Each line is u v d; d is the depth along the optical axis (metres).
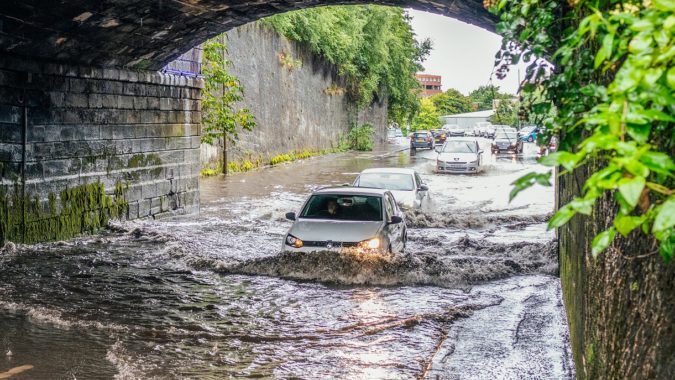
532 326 9.12
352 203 12.88
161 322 9.16
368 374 7.28
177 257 13.64
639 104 2.18
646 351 3.23
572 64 4.28
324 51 47.59
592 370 4.64
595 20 2.36
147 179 19.02
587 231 5.24
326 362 7.66
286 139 41.69
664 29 2.11
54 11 12.96
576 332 6.56
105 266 12.77
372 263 11.70
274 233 17.27
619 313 3.70
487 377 7.14
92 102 16.58
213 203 22.69
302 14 40.88
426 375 7.21
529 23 5.22
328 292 10.92
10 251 13.77
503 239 16.59
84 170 16.38
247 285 11.36
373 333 8.80
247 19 17.62
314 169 35.62
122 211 17.92
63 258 13.38
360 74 56.41
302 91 45.00
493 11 4.91
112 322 9.09
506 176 32.50
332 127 53.16
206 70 27.81
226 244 15.52
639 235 3.42
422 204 19.58
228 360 7.70
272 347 8.20
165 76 19.56
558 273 12.68
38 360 7.52
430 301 10.41
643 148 2.01
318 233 12.09
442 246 15.52
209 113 28.72
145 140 18.89
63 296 10.47
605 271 4.13
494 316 9.66
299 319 9.41
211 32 17.92
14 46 13.68
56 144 15.33
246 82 34.06
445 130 85.94
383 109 69.00
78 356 7.69
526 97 5.98
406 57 64.94
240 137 33.72
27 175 14.45
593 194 2.09
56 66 15.09
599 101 3.51
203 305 10.10
